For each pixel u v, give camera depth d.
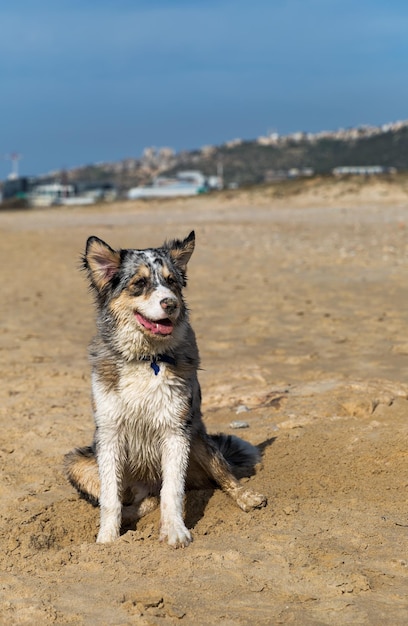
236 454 2.43
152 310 2.02
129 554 1.89
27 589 1.71
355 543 1.89
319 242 9.26
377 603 1.60
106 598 1.66
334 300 5.40
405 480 2.29
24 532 2.10
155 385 2.08
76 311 5.52
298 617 1.55
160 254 2.17
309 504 2.16
